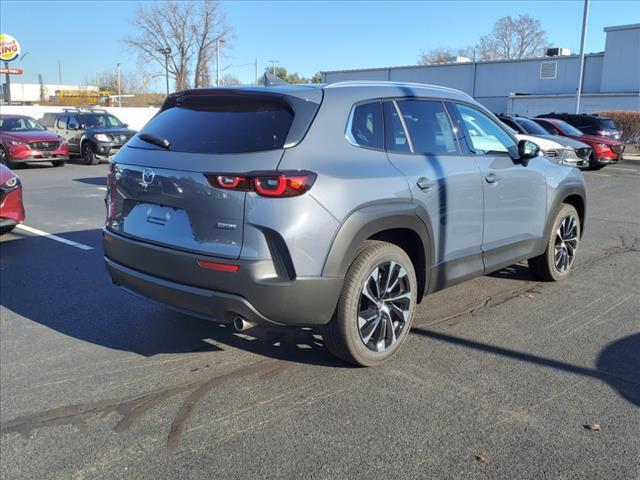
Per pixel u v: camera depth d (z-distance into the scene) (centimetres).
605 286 581
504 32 7706
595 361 405
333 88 377
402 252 393
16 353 421
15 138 1753
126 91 8250
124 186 387
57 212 1014
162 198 359
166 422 327
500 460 290
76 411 340
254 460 291
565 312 504
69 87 8606
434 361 404
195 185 342
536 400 349
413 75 4691
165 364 402
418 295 427
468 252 453
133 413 337
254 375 383
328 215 337
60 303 528
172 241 356
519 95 3838
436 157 420
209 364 401
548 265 573
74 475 282
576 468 283
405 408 340
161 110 419
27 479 279
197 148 356
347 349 373
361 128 378
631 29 3481
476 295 550
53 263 664
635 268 652
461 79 4397
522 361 404
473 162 450
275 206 325
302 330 459
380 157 379
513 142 513
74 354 420
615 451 297
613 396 355
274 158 330
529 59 4028
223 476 279
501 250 491
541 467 284
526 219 517
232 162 333
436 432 314
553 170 552
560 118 2048
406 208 381
